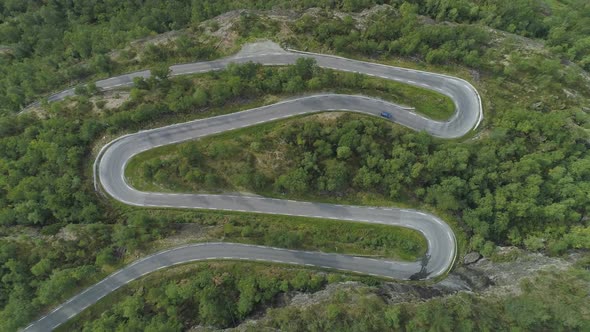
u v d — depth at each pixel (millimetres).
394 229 85688
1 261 80188
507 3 116750
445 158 84500
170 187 90312
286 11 112812
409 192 87812
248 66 94250
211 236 85875
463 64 100375
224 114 94562
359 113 93938
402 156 84625
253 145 88250
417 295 74250
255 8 122125
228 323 76688
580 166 82312
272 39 104688
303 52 103000
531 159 82438
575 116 91375
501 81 97312
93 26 135375
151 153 92250
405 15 106625
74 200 88125
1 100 106000
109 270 82438
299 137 87875
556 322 63906
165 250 84625
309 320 69812
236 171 88875
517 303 66125
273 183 88625
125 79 106500
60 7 142875
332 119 92188
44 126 93750
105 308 80250
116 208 89500
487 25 115188
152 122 94562
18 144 92000
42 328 79312
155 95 96750
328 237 85938
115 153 92750
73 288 81000
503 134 86125
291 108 94625
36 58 122375
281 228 86750
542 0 136250
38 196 86562
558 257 76062
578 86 99875
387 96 95562
